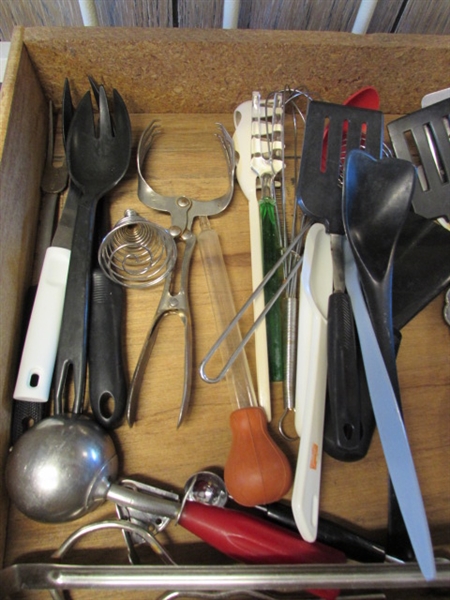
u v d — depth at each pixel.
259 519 0.39
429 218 0.49
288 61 0.52
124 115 0.51
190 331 0.45
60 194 0.50
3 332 0.39
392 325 0.40
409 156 0.51
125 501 0.38
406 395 0.45
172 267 0.46
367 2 0.65
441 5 0.71
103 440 0.39
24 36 0.47
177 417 0.43
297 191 0.45
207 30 0.50
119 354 0.43
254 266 0.46
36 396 0.40
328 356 0.39
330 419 0.39
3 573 0.34
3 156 0.40
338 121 0.47
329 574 0.34
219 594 0.37
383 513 0.42
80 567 0.34
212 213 0.49
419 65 0.54
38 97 0.51
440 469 0.44
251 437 0.40
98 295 0.44
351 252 0.41
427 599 0.39
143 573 0.34
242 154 0.51
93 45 0.48
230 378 0.43
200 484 0.41
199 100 0.56
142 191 0.49
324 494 0.42
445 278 0.44
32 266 0.47
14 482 0.36
